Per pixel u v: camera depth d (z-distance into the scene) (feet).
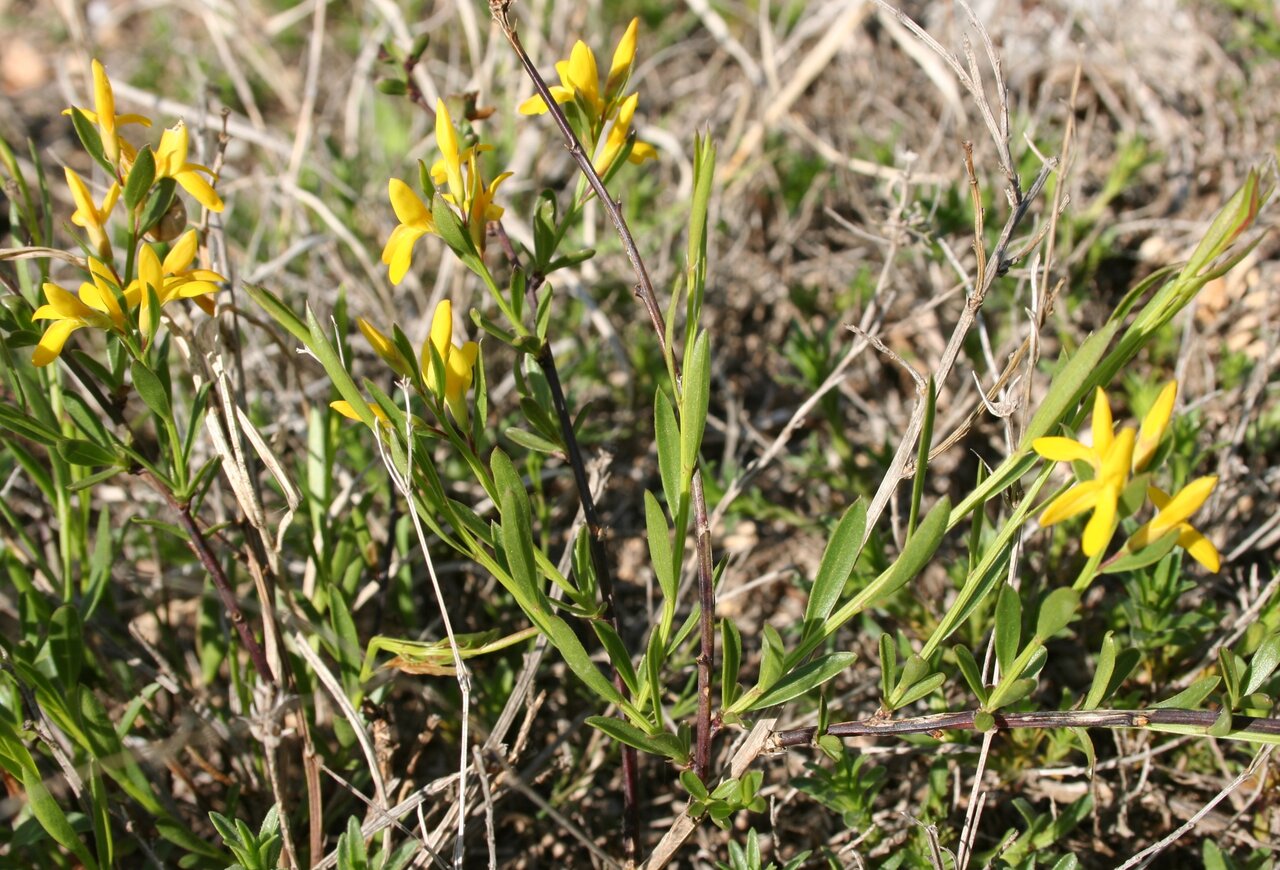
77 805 1.17
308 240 1.52
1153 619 1.16
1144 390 1.36
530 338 1.02
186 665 1.31
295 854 1.12
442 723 1.20
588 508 1.05
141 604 1.35
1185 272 0.91
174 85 2.35
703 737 1.02
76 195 1.01
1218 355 1.50
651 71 2.17
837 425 1.38
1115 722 0.94
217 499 1.26
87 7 2.60
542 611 0.96
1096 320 1.53
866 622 1.22
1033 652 0.92
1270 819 1.15
